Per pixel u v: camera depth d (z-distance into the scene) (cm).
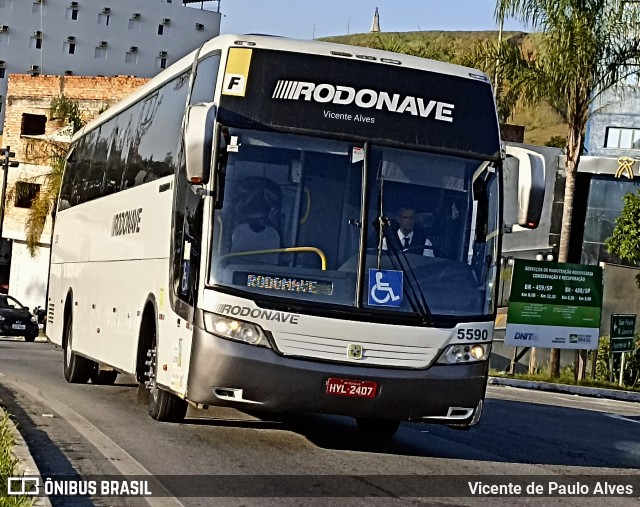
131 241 1559
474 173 1195
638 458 1409
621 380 3080
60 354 3134
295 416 1595
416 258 1161
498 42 3067
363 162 1168
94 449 1202
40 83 6981
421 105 1201
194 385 1145
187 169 1129
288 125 1169
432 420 1169
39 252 6675
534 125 10738
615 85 2948
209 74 1239
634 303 3766
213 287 1134
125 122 1781
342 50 1214
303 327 1127
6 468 945
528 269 2978
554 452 1409
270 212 1149
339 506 945
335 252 1147
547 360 3741
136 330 1464
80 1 12700
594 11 2875
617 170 4347
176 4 13138
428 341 1148
